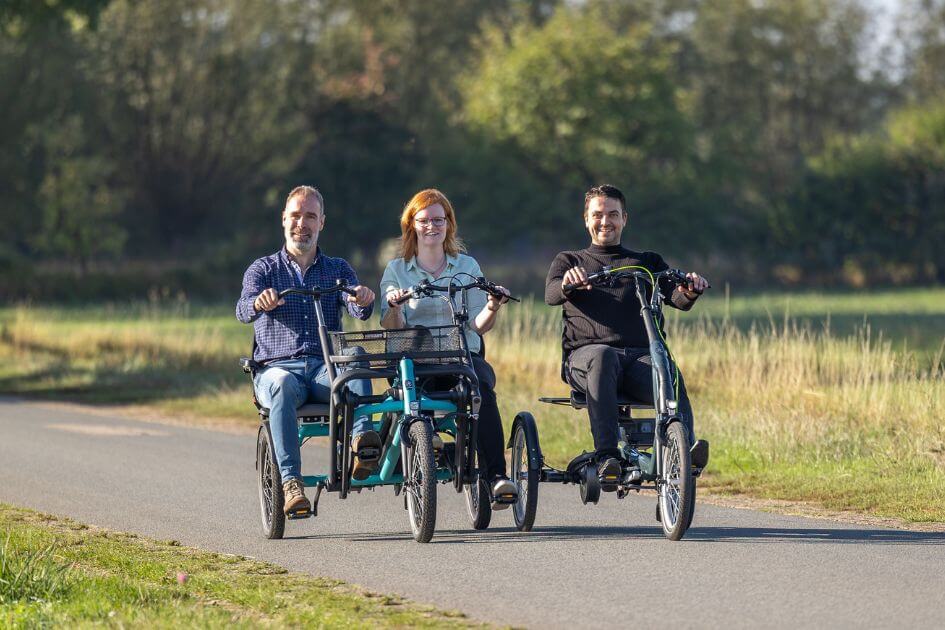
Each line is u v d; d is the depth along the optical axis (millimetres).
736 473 12883
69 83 69938
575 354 9711
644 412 16734
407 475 9398
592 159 67312
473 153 68938
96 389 25578
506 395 18875
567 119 66938
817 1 91750
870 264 70000
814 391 15945
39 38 64500
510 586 7957
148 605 7289
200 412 21062
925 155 69938
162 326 34344
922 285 69625
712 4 91688
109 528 10406
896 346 27797
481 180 68812
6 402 23844
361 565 8703
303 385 9617
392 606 7453
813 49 92250
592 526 10242
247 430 18672
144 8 71312
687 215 69188
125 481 13188
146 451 15805
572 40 67500
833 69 92625
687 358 19562
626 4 92250
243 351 29297
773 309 44250
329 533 10086
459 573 8375
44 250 64938
